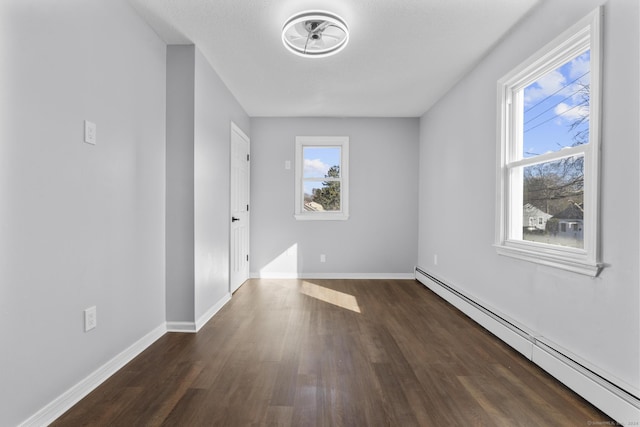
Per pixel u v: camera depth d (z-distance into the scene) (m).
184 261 2.76
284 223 4.90
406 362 2.18
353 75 3.37
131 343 2.25
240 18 2.37
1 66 1.32
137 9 2.27
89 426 1.52
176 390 1.83
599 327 1.71
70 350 1.69
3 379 1.34
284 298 3.78
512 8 2.25
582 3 1.84
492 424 1.54
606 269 1.66
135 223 2.30
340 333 2.71
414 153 4.92
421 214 4.79
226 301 3.60
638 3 1.49
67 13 1.66
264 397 1.76
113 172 2.05
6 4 1.34
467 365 2.14
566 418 1.59
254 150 4.87
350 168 4.91
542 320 2.16
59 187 1.61
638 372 1.50
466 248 3.33
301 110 4.56
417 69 3.22
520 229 2.57
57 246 1.60
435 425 1.54
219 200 3.40
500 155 2.65
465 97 3.36
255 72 3.29
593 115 1.72
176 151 2.75
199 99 2.84
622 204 1.58
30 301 1.46
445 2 2.19
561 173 2.12
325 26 2.38
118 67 2.10
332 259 4.92
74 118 1.71
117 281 2.09
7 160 1.35
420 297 3.86
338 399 1.75
